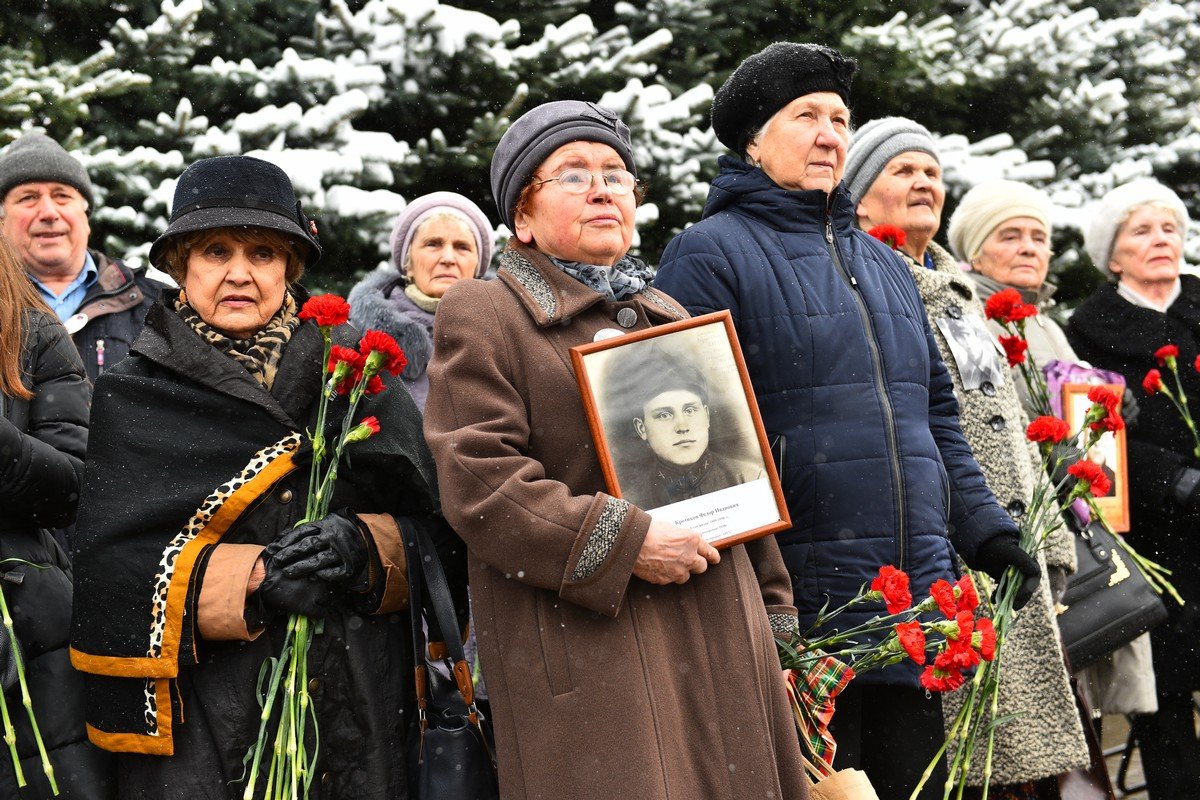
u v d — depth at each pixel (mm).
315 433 2432
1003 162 8445
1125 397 4457
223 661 2354
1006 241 4434
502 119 6898
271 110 6465
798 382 2828
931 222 3898
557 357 2354
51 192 4180
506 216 2541
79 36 6910
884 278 3033
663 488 2322
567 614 2244
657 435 2334
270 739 2338
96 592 2328
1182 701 4629
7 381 2627
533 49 7094
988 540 2982
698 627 2312
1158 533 4648
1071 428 4066
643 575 2230
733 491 2379
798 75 3027
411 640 2549
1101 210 5043
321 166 6332
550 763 2209
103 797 2471
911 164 3883
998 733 3389
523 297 2383
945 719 3350
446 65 6980
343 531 2371
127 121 6719
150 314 2523
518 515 2189
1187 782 4598
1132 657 4395
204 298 2498
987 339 3562
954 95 8688
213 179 2514
